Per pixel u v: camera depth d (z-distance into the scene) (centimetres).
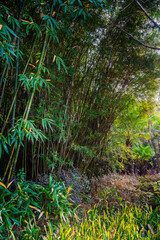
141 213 199
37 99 214
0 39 129
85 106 274
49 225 154
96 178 308
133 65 295
